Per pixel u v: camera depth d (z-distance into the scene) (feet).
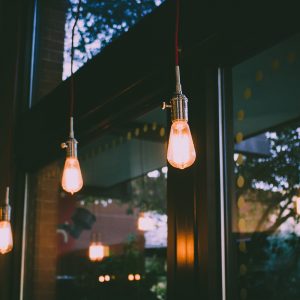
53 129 12.19
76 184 7.98
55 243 14.03
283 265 8.04
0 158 13.82
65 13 13.25
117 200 13.84
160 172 11.79
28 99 14.23
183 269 7.77
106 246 13.60
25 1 14.78
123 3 10.84
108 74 10.31
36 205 13.93
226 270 7.58
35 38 14.52
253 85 8.51
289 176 8.37
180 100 5.86
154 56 8.87
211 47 7.82
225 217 7.75
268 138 8.70
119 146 12.32
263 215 8.20
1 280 13.04
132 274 12.42
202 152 7.84
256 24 7.13
